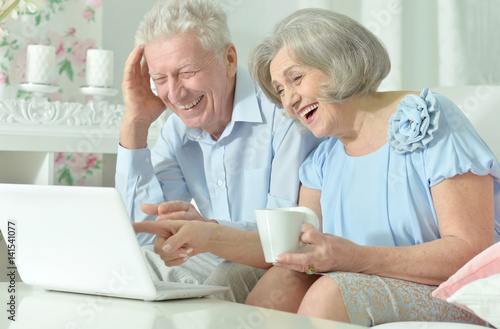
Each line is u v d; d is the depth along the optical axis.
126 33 2.50
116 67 2.49
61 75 2.45
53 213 0.99
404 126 1.25
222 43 1.62
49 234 1.02
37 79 2.20
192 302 0.99
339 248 1.09
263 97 1.67
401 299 1.08
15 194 1.01
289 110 1.39
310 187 1.52
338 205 1.37
